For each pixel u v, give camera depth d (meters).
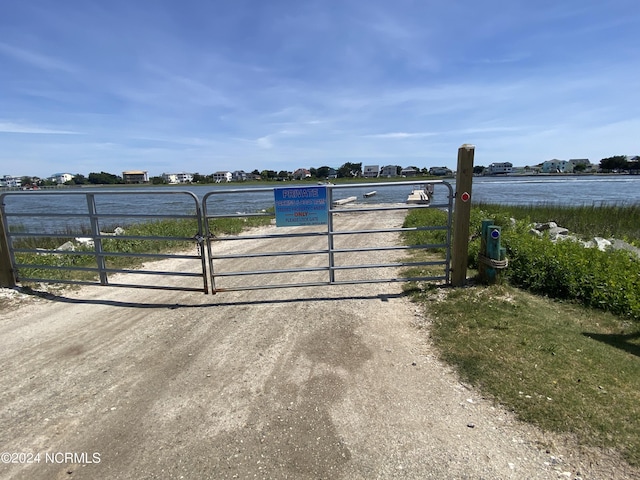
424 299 5.32
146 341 4.29
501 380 3.23
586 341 3.95
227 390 3.28
